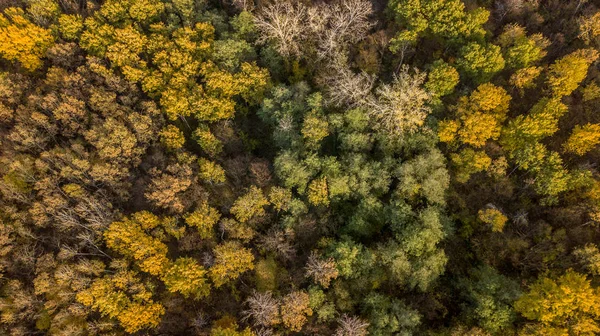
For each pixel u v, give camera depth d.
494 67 62.09
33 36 64.31
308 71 72.62
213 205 59.41
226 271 51.59
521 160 58.06
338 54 65.94
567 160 59.91
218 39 73.12
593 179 54.53
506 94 61.50
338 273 50.72
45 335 48.53
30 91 62.38
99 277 50.09
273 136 65.31
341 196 59.28
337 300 50.22
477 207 60.44
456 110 60.97
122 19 72.12
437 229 51.78
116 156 57.41
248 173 62.97
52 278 49.44
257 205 55.75
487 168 58.75
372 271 52.03
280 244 54.16
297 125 63.78
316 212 58.75
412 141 59.19
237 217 55.47
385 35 70.38
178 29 70.06
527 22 72.44
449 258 57.22
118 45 65.56
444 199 58.75
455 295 53.97
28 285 50.84
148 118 59.97
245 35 72.62
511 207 60.22
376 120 60.59
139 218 52.56
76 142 60.00
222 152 65.50
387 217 55.53
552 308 46.53
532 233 56.53
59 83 62.78
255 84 67.00
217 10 78.00
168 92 63.41
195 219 53.50
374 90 68.88
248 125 71.56
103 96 61.31
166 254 54.47
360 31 70.06
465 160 59.44
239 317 51.88
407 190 55.78
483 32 65.69
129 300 48.56
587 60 62.22
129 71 63.91
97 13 69.81
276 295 51.91
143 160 61.06
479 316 48.69
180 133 62.25
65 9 73.44
